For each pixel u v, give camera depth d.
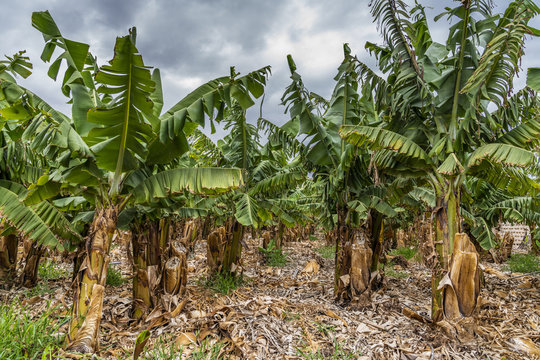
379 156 4.91
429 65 4.80
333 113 5.77
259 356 3.46
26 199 3.29
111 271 6.52
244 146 6.50
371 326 4.41
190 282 6.84
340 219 5.71
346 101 5.61
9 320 3.14
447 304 3.98
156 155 3.96
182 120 3.66
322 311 5.03
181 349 3.29
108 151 3.32
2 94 2.99
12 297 5.07
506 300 5.81
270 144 7.18
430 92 4.48
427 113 4.70
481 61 3.71
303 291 6.51
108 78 2.91
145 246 4.49
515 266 9.07
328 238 15.33
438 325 3.95
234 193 6.75
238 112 6.40
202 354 3.37
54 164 4.98
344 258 5.54
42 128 3.44
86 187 3.47
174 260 4.71
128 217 4.37
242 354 3.45
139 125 3.28
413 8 4.73
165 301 4.45
